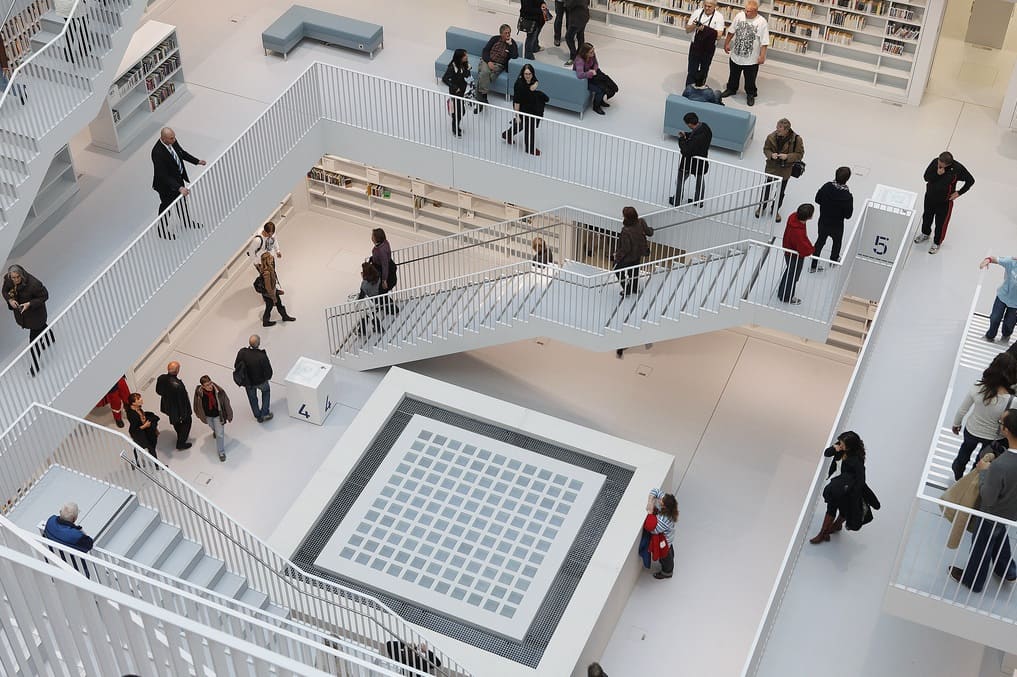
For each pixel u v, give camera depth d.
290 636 6.98
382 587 15.07
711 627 15.75
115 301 15.50
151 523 12.88
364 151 18.94
